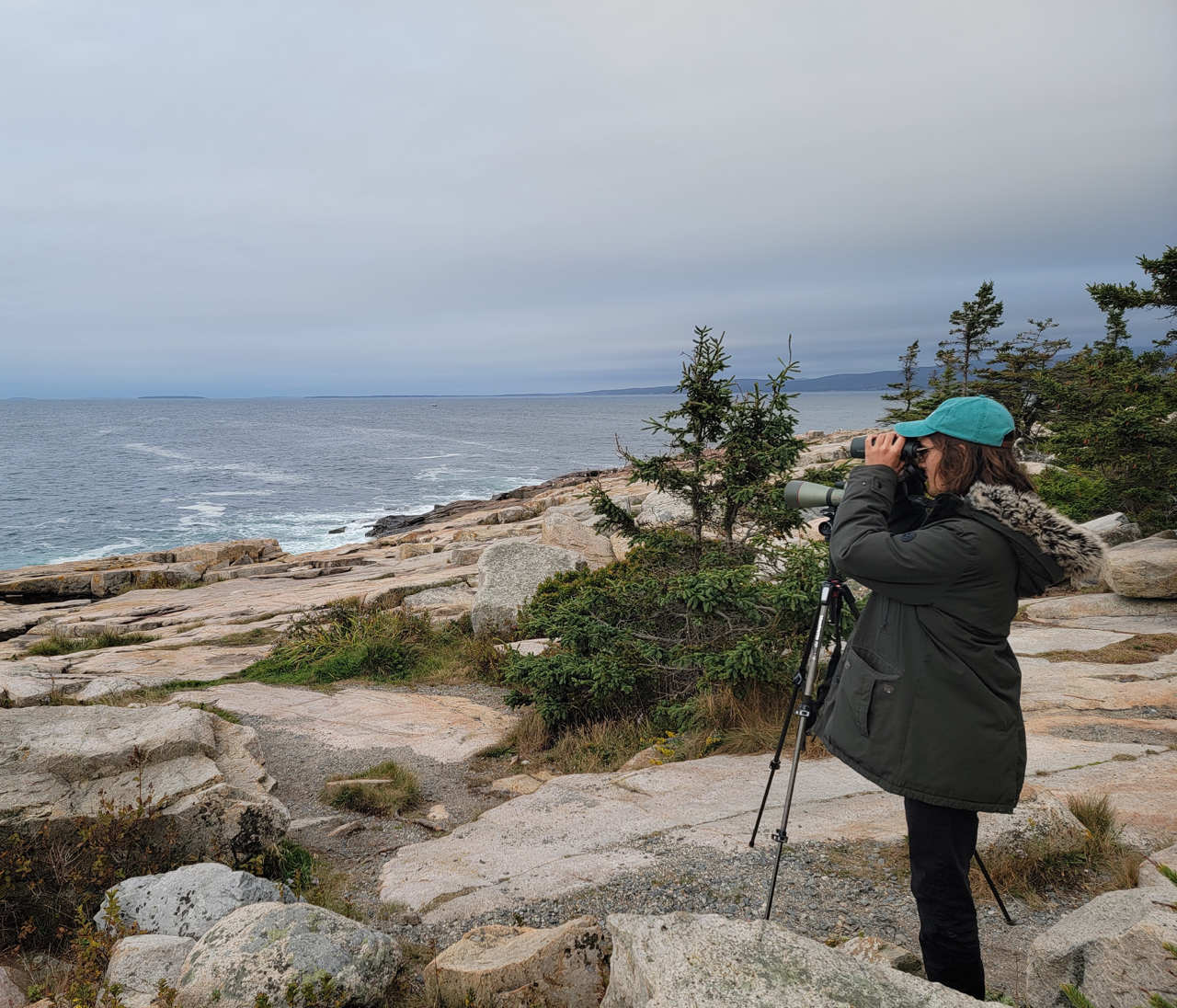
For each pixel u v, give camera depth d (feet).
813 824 14.70
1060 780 15.65
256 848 15.28
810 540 23.91
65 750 15.42
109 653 46.09
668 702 24.85
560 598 37.22
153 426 581.94
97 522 154.30
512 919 12.61
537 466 263.08
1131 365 53.42
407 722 29.07
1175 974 7.00
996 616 7.06
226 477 233.55
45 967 12.06
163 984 9.56
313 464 276.00
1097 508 45.52
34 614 63.26
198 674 39.78
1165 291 38.47
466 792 22.16
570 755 24.04
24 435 458.09
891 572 7.18
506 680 27.02
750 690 22.65
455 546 82.23
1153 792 14.67
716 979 6.72
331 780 22.75
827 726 7.94
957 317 110.73
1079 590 36.06
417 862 15.92
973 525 7.00
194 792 15.10
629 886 13.11
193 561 85.76
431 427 568.82
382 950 10.64
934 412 7.90
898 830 13.93
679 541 26.45
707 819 15.70
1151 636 27.73
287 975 9.80
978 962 7.39
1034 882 12.18
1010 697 7.21
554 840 15.88
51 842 13.67
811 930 11.18
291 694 34.01
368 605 52.65
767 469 24.02
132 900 12.41
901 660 7.29
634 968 7.58
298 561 86.02
